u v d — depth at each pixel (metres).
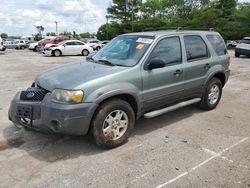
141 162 3.91
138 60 4.63
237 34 45.59
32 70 13.41
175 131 5.07
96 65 4.70
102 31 79.69
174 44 5.23
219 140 4.66
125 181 3.44
